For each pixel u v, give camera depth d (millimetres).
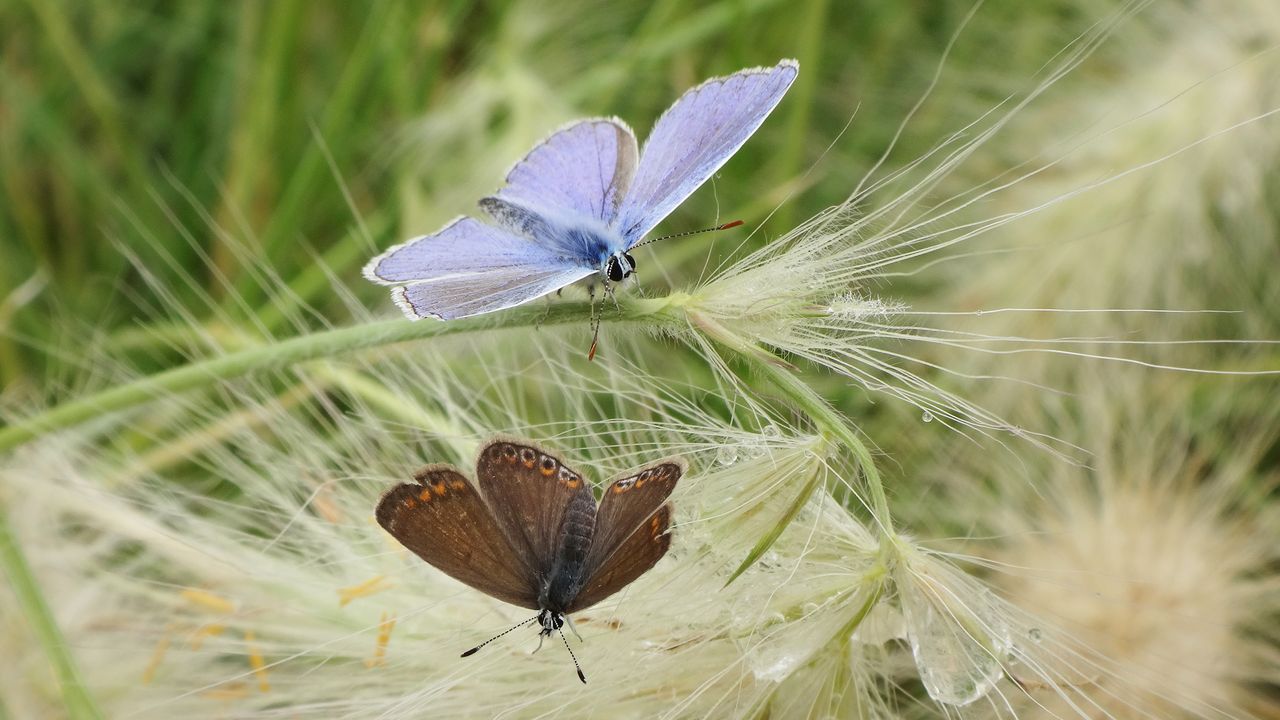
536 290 217
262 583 241
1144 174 288
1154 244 287
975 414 220
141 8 342
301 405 275
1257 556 268
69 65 325
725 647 224
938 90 323
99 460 267
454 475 214
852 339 218
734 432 224
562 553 215
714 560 220
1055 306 287
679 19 348
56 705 248
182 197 325
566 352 253
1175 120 289
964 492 273
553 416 268
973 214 294
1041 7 323
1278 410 278
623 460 235
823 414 216
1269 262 288
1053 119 299
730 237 297
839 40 335
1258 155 288
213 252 319
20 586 238
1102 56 306
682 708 222
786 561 221
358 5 344
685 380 273
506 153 302
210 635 241
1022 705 247
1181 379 281
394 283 217
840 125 325
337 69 345
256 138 315
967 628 216
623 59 328
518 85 317
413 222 299
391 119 345
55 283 309
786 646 219
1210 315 289
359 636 235
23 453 261
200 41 340
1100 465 273
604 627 224
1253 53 290
